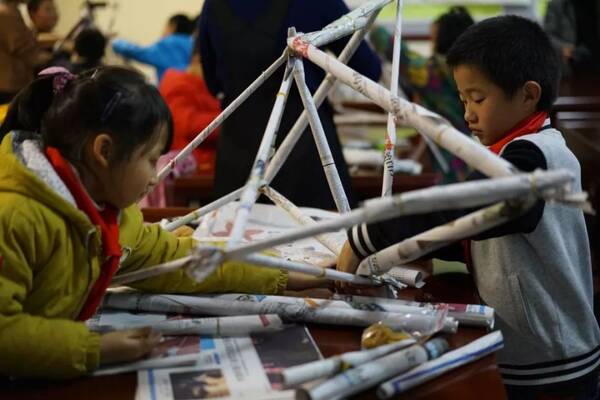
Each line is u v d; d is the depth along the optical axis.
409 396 0.75
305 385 0.71
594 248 1.67
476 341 0.82
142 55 3.40
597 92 2.15
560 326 1.00
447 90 2.37
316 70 1.64
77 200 0.81
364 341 0.81
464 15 2.40
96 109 0.79
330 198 1.71
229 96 1.78
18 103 0.88
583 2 2.71
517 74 0.97
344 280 0.89
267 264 0.76
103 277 0.85
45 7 3.56
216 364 0.79
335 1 1.67
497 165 0.69
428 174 2.12
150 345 0.79
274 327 0.86
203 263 0.66
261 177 0.81
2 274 0.75
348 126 2.67
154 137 0.82
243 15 1.72
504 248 0.99
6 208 0.76
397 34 1.08
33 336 0.75
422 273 1.05
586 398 1.06
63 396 0.74
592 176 1.69
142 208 1.37
